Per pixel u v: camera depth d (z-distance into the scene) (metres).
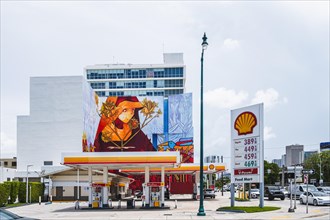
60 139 73.69
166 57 138.75
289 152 111.06
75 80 74.50
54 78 74.88
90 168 39.97
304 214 28.72
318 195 40.06
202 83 29.52
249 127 33.25
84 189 62.22
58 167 65.44
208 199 61.91
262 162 32.34
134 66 136.38
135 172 63.22
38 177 65.38
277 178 115.94
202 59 29.73
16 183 51.25
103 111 88.44
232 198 34.41
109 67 137.00
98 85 136.88
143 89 135.38
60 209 40.09
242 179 33.69
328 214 29.23
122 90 135.88
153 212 33.84
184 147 89.25
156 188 39.09
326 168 95.69
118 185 72.44
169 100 92.06
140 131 88.75
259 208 32.53
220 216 28.05
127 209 38.09
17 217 14.20
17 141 74.38
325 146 127.44
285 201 51.03
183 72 135.25
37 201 56.88
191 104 90.12
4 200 45.59
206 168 58.56
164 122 91.06
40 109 74.69
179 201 55.22
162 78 135.25
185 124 90.12
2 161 101.38
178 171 59.44
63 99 74.31
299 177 33.78
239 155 34.06
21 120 74.69
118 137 87.75
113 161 37.75
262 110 32.31
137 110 89.75
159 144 89.56
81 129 73.50
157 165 40.25
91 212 34.97
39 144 73.94
